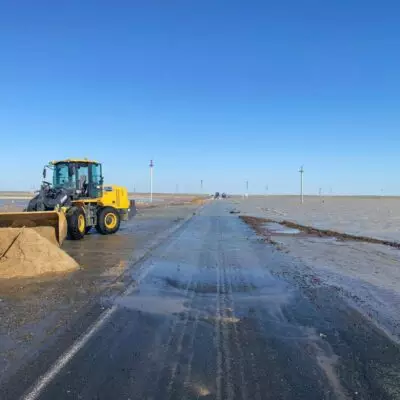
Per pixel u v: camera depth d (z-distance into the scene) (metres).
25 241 10.32
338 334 5.97
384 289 8.73
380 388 4.34
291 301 7.75
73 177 18.64
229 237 18.75
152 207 57.00
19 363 4.82
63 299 7.61
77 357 5.00
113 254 13.15
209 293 8.31
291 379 4.52
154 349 5.30
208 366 4.81
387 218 34.56
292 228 24.09
